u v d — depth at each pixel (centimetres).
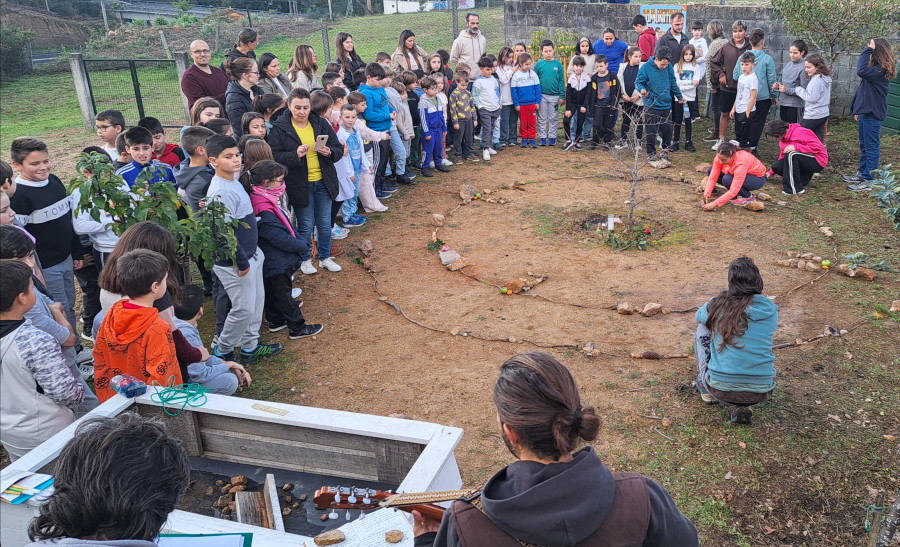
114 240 599
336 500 298
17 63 2647
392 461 338
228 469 368
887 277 724
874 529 364
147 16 4078
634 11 1495
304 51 1002
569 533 170
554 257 820
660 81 1116
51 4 3981
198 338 472
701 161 1175
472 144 1237
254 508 324
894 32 1205
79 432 196
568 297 718
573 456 183
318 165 749
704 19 1437
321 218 779
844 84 1348
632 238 853
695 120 1441
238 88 814
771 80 1122
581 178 1105
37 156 541
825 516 421
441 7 3303
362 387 570
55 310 449
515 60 1288
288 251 620
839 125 1320
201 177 616
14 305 363
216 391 464
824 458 466
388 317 689
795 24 1205
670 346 614
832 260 768
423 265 809
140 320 382
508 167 1180
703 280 740
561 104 1538
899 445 474
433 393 557
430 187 1086
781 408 519
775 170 995
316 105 759
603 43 1366
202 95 900
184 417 368
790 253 786
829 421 502
